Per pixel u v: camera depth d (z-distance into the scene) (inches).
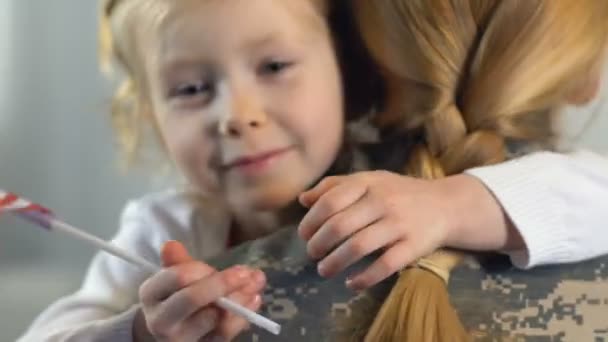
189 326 25.1
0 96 56.8
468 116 29.6
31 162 57.4
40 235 57.9
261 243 26.9
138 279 33.3
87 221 57.6
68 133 57.1
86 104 56.6
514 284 26.6
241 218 32.2
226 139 29.3
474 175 27.5
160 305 25.3
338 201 25.8
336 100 30.6
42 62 56.7
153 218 34.1
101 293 33.3
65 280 57.0
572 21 29.2
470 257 27.0
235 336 25.7
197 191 34.0
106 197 57.2
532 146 30.0
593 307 26.2
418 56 29.7
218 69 29.3
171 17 29.4
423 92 29.9
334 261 25.4
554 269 27.1
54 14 56.2
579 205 27.6
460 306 26.1
